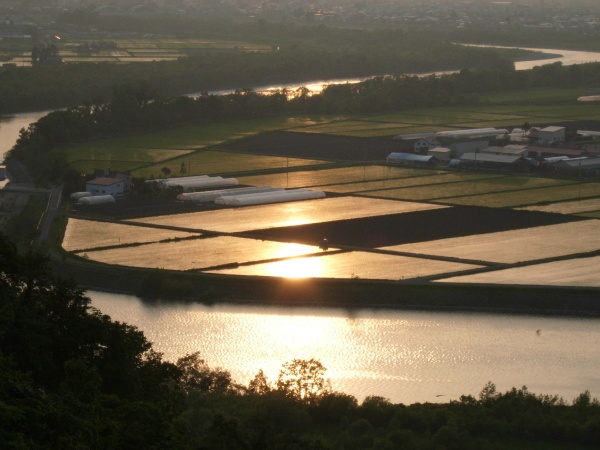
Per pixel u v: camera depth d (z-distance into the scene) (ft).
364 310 516.73
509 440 345.92
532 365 441.27
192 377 387.55
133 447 234.99
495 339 472.85
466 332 483.10
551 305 515.91
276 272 563.48
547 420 350.43
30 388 235.81
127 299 533.55
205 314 508.94
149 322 496.23
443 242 626.64
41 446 216.95
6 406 215.31
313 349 461.37
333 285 534.78
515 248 612.70
